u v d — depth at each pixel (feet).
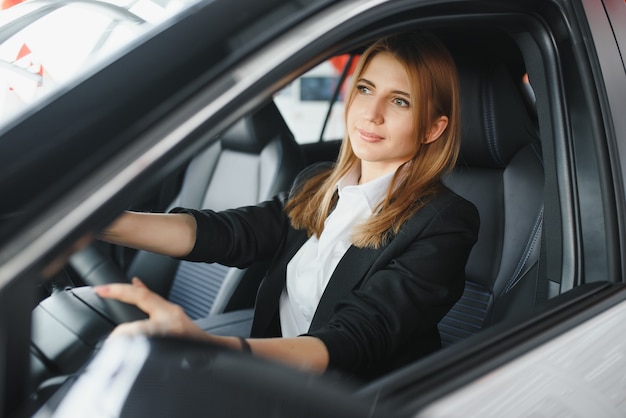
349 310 4.03
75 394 2.49
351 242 4.48
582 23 3.85
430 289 4.24
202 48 2.40
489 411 2.78
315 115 10.54
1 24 3.84
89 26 3.62
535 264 5.84
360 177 4.91
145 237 4.54
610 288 3.73
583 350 3.30
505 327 3.24
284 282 5.02
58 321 3.17
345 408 2.27
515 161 6.25
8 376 2.13
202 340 2.68
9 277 1.98
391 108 4.42
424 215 4.42
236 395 2.33
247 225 5.00
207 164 9.52
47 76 3.38
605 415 3.24
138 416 2.37
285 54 2.48
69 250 2.07
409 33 4.44
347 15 2.68
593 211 3.90
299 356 3.43
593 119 3.86
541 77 4.04
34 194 2.08
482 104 6.15
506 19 3.76
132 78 2.31
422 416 2.58
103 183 2.11
